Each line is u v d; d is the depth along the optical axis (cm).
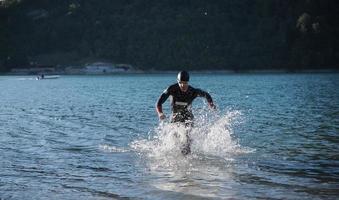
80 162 2000
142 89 9750
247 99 6116
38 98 6881
